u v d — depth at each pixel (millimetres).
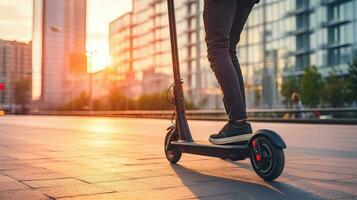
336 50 60656
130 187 2893
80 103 74938
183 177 3314
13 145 6422
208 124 20469
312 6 63969
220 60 3490
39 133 10227
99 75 112375
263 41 68750
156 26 102625
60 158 4594
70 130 12016
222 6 3516
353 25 58281
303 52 64812
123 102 76562
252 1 3723
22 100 54062
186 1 90312
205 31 3625
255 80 69625
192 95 87875
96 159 4508
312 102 53812
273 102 66750
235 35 3791
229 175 3412
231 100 3428
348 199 2555
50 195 2633
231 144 3363
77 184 2994
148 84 105438
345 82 47375
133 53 114438
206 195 2652
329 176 3383
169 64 98375
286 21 66812
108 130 12445
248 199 2553
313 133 11375
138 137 8695
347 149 6219
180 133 3988
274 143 3012
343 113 30375
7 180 3145
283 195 2662
